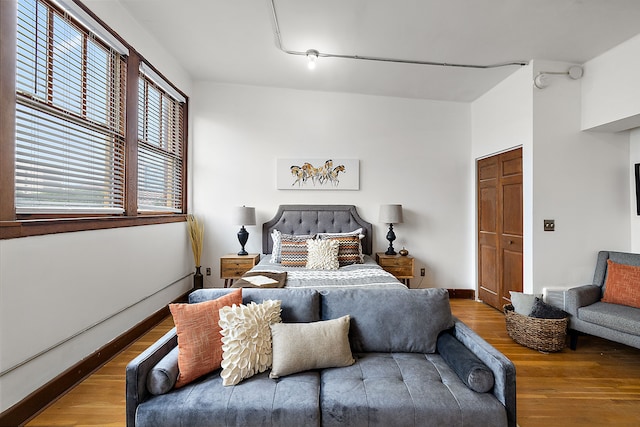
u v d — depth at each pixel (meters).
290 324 1.72
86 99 2.40
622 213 3.22
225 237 4.32
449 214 4.41
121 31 2.71
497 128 3.77
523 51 3.00
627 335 2.40
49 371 2.00
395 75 3.67
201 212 4.30
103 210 2.57
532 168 3.16
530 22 2.54
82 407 1.93
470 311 3.85
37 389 1.90
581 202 3.19
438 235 4.41
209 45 3.32
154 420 1.33
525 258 3.27
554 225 3.17
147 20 2.92
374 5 2.43
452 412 1.34
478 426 1.33
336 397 1.40
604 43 2.82
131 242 2.89
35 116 1.94
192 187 4.29
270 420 1.34
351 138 4.35
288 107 4.32
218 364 1.57
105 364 2.47
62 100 2.14
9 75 1.75
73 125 2.32
